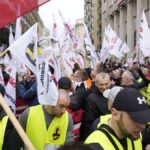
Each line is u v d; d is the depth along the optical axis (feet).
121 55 39.86
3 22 8.58
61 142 12.45
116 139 8.50
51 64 19.36
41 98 10.60
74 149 6.11
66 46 26.73
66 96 12.02
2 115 10.32
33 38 11.26
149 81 25.85
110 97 11.93
